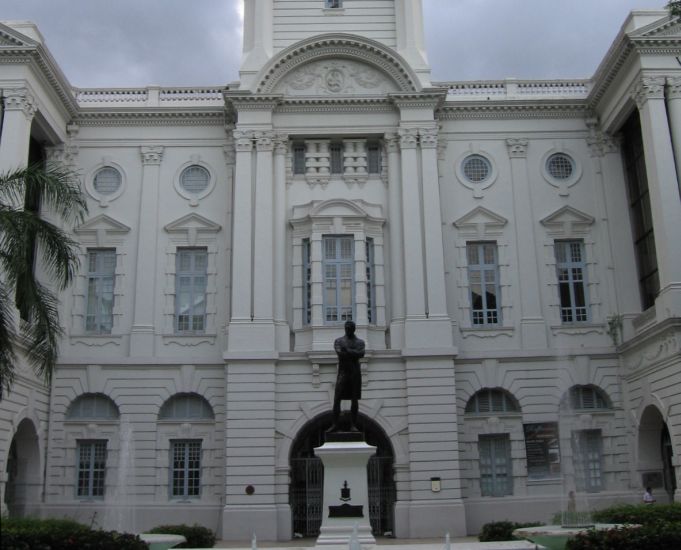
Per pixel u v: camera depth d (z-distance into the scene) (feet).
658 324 93.20
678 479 90.22
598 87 109.70
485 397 106.22
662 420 100.32
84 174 111.75
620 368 106.22
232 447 98.17
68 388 104.32
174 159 112.78
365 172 110.32
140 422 103.60
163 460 102.89
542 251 110.42
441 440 98.78
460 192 112.06
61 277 69.41
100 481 102.89
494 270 110.32
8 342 65.82
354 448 62.90
